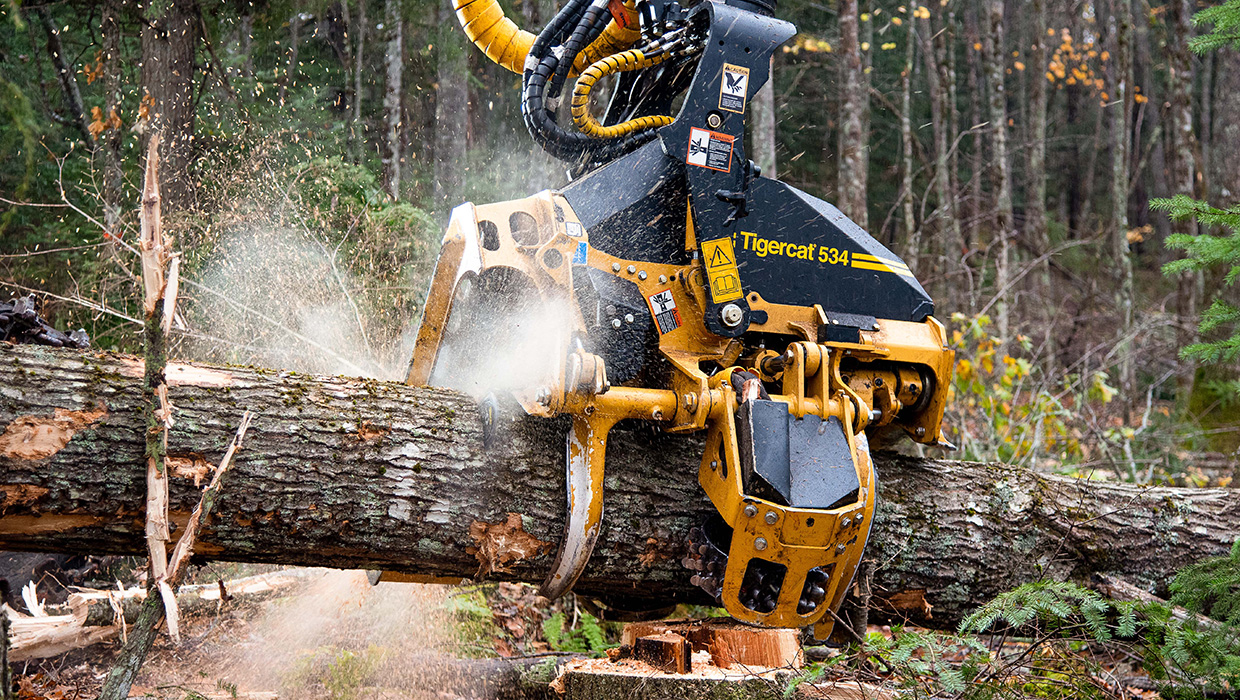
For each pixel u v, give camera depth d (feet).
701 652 9.64
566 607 14.92
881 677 9.68
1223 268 26.55
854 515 9.30
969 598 11.93
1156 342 40.81
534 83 11.24
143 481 8.71
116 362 9.04
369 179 24.16
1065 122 87.10
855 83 36.01
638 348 10.22
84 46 28.73
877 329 11.00
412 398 10.06
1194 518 12.96
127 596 11.71
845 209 35.99
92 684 11.21
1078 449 22.34
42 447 8.38
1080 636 11.05
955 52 78.02
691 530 10.19
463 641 13.78
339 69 39.06
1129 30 56.24
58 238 23.40
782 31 10.59
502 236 10.18
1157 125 73.97
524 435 10.16
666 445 10.89
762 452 9.27
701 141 10.28
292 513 9.17
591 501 9.80
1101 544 12.43
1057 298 59.72
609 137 11.30
